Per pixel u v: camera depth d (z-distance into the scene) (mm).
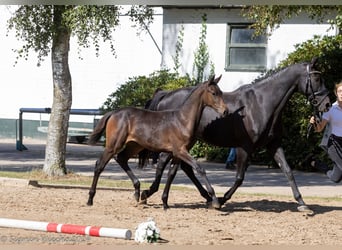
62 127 18328
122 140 12984
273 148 13172
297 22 26016
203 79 27250
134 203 13727
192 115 12516
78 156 26438
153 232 9789
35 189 15547
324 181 19641
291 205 14039
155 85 25844
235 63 27000
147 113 12969
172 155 12930
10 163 22797
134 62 31359
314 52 22516
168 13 27797
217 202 12758
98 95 31891
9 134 33938
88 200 13320
